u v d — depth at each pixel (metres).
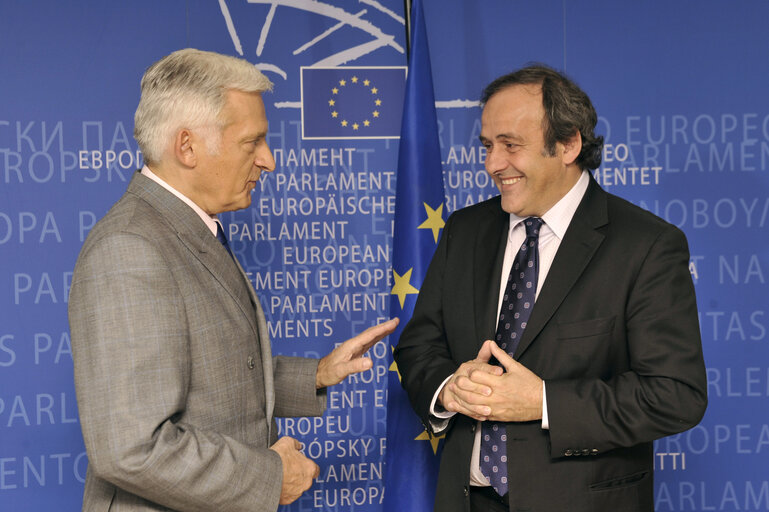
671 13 2.44
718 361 2.46
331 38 2.41
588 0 2.44
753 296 2.46
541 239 1.55
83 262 1.17
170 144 1.28
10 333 2.30
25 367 2.31
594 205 1.50
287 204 2.42
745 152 2.46
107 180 2.34
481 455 1.51
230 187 1.34
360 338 1.61
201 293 1.25
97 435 1.09
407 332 1.72
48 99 2.30
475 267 1.60
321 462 2.45
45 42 2.30
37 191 2.30
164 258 1.19
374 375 2.45
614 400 1.35
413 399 1.59
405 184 2.16
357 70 2.42
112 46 2.33
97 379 1.11
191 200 1.33
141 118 1.29
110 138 2.33
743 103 2.46
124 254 1.15
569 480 1.40
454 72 2.44
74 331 1.16
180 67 1.29
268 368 1.39
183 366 1.18
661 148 2.46
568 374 1.42
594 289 1.43
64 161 2.32
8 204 2.29
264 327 1.41
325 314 2.44
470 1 2.43
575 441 1.34
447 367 1.56
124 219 1.22
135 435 1.09
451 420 1.56
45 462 2.32
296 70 2.40
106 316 1.12
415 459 2.06
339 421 2.45
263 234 2.41
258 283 2.41
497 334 1.53
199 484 1.12
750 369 2.46
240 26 2.38
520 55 2.44
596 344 1.41
